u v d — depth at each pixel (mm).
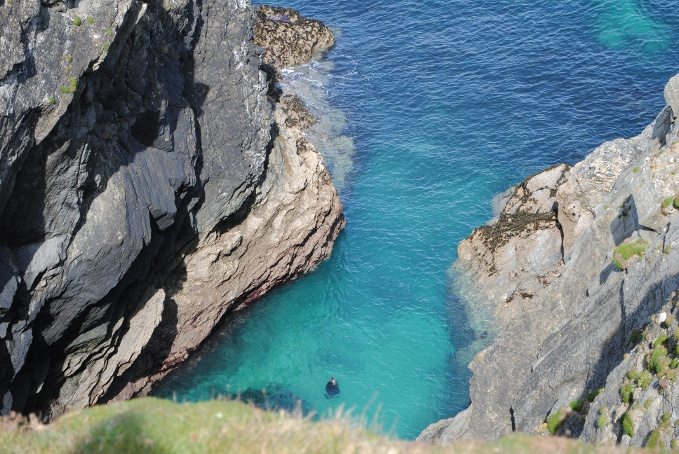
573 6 76312
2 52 29500
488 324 49156
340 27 77875
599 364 32094
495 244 52125
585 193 48031
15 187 32625
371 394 46344
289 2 82125
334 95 69500
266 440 16406
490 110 66250
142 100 39219
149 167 40656
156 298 44500
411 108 67562
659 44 71062
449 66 71375
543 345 38469
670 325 26984
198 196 46031
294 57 73125
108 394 44625
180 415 17156
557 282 43250
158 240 43250
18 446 16500
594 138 62375
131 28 35188
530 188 54625
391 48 74438
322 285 53969
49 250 35156
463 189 59625
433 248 55250
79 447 16453
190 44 44438
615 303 33750
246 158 48281
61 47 32000
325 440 16516
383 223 57594
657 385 24969
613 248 38594
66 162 34219
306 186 52625
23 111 30844
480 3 78562
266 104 49844
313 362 48719
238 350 50000
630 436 24766
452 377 47031
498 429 38000
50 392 40406
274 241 51500
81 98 34188
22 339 34719
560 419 30906
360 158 63156
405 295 52406
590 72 68875
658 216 34531
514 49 72312
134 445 16406
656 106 64812
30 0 30312
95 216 37062
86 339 40125
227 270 49312
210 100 46375
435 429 42125
